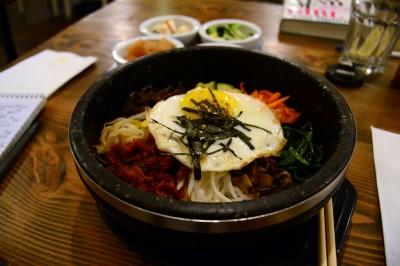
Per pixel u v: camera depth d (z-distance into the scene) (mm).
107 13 557
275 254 213
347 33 441
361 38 419
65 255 226
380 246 234
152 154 267
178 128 272
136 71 292
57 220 247
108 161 267
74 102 365
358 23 415
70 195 265
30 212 252
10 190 268
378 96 379
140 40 434
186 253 209
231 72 327
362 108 360
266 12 562
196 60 317
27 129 318
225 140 260
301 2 521
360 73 404
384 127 337
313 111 279
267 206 166
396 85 394
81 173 190
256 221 166
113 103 284
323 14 493
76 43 476
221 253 205
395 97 378
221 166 248
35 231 239
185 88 338
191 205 166
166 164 256
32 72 398
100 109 264
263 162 269
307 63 435
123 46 424
